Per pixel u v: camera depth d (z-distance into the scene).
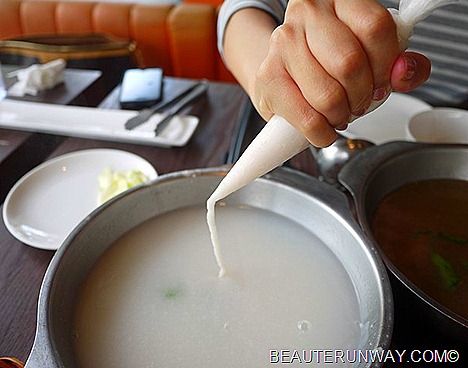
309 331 0.35
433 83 0.77
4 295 0.40
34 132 0.67
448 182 0.48
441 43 0.73
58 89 0.80
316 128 0.26
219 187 0.34
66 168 0.56
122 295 0.37
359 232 0.36
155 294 0.37
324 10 0.26
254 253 0.41
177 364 0.33
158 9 1.20
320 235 0.41
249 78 0.45
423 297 0.31
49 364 0.26
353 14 0.24
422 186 0.48
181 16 1.18
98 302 0.36
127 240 0.41
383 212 0.45
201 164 0.59
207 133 0.65
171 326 0.35
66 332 0.31
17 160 0.65
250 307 0.36
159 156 0.60
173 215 0.43
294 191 0.41
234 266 0.40
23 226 0.48
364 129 0.62
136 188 0.40
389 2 0.61
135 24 1.21
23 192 0.52
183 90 0.77
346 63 0.24
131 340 0.34
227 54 0.55
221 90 0.77
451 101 0.75
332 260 0.40
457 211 0.45
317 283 0.38
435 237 0.42
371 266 0.34
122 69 1.09
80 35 1.16
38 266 0.43
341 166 0.49
